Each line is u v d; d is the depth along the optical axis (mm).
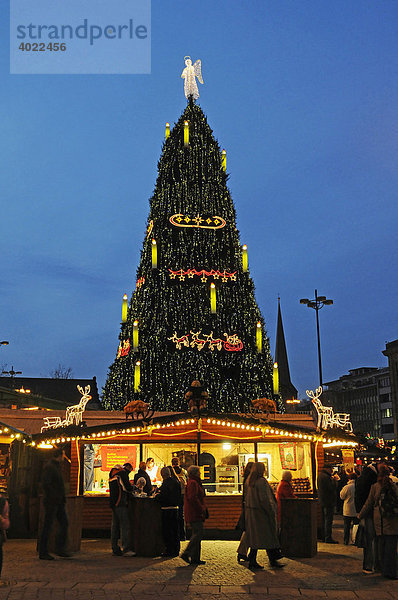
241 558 11289
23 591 8312
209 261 35938
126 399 33969
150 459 16203
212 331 34250
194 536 10984
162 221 36969
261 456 16344
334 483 14945
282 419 17375
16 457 16297
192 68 42406
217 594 8328
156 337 34031
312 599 8078
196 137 39594
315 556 12102
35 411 18594
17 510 15859
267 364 35406
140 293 35812
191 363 33562
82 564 10750
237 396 33531
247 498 10906
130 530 12625
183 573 9938
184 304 34625
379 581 9383
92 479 16375
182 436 16016
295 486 15945
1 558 8438
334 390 129875
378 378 118000
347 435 15805
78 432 15453
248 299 36250
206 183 38000
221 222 37000
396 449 29312
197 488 11188
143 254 37812
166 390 33438
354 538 13930
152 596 8133
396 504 9727
